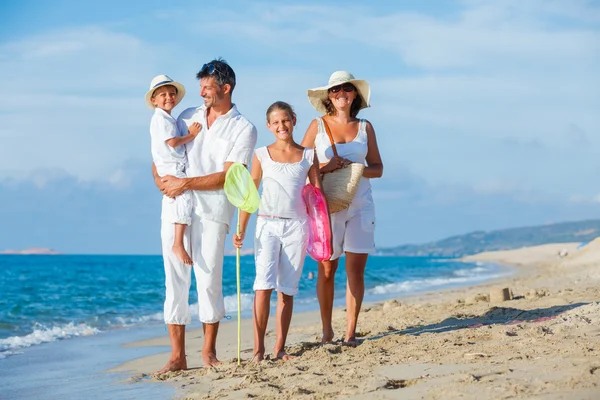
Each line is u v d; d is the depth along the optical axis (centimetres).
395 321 783
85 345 883
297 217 543
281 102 542
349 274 594
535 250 10338
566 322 577
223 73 532
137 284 2723
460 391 365
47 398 508
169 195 534
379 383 406
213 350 565
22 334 1027
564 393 341
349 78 589
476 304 914
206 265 543
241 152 536
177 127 549
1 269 4866
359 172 567
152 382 526
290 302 552
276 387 430
